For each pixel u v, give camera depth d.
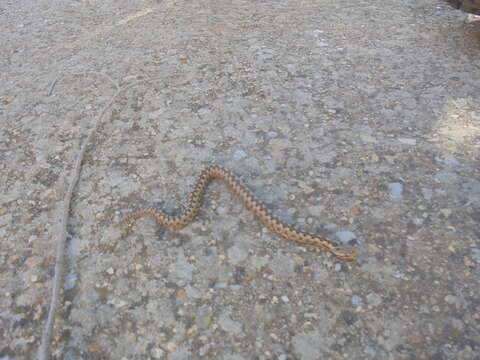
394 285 0.25
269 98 0.40
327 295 0.25
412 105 0.38
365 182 0.31
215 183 0.33
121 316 0.25
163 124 0.38
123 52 0.50
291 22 0.54
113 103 0.41
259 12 0.57
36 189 0.33
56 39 0.56
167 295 0.26
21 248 0.29
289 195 0.31
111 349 0.23
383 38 0.49
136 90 0.43
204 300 0.25
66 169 0.35
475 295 0.24
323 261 0.27
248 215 0.30
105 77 0.45
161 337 0.24
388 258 0.26
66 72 0.47
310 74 0.43
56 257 0.28
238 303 0.25
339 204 0.30
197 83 0.43
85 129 0.38
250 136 0.36
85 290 0.26
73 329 0.24
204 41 0.50
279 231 0.28
